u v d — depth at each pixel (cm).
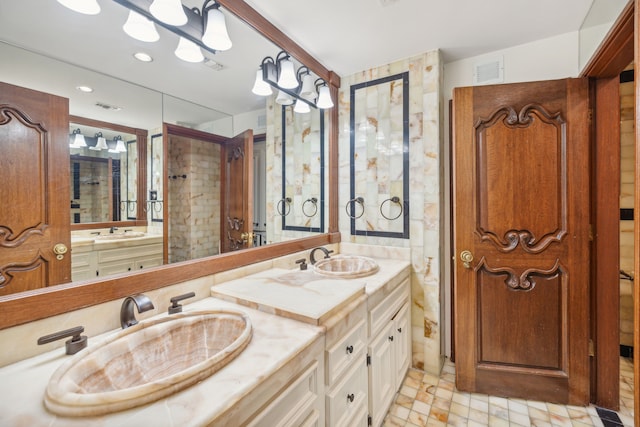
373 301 144
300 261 195
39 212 90
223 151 160
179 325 99
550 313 172
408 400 177
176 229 134
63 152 97
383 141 222
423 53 205
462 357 185
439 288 203
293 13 161
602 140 167
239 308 118
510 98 175
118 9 109
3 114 83
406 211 213
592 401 172
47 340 79
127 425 55
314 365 95
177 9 119
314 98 217
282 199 196
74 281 97
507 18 168
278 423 79
